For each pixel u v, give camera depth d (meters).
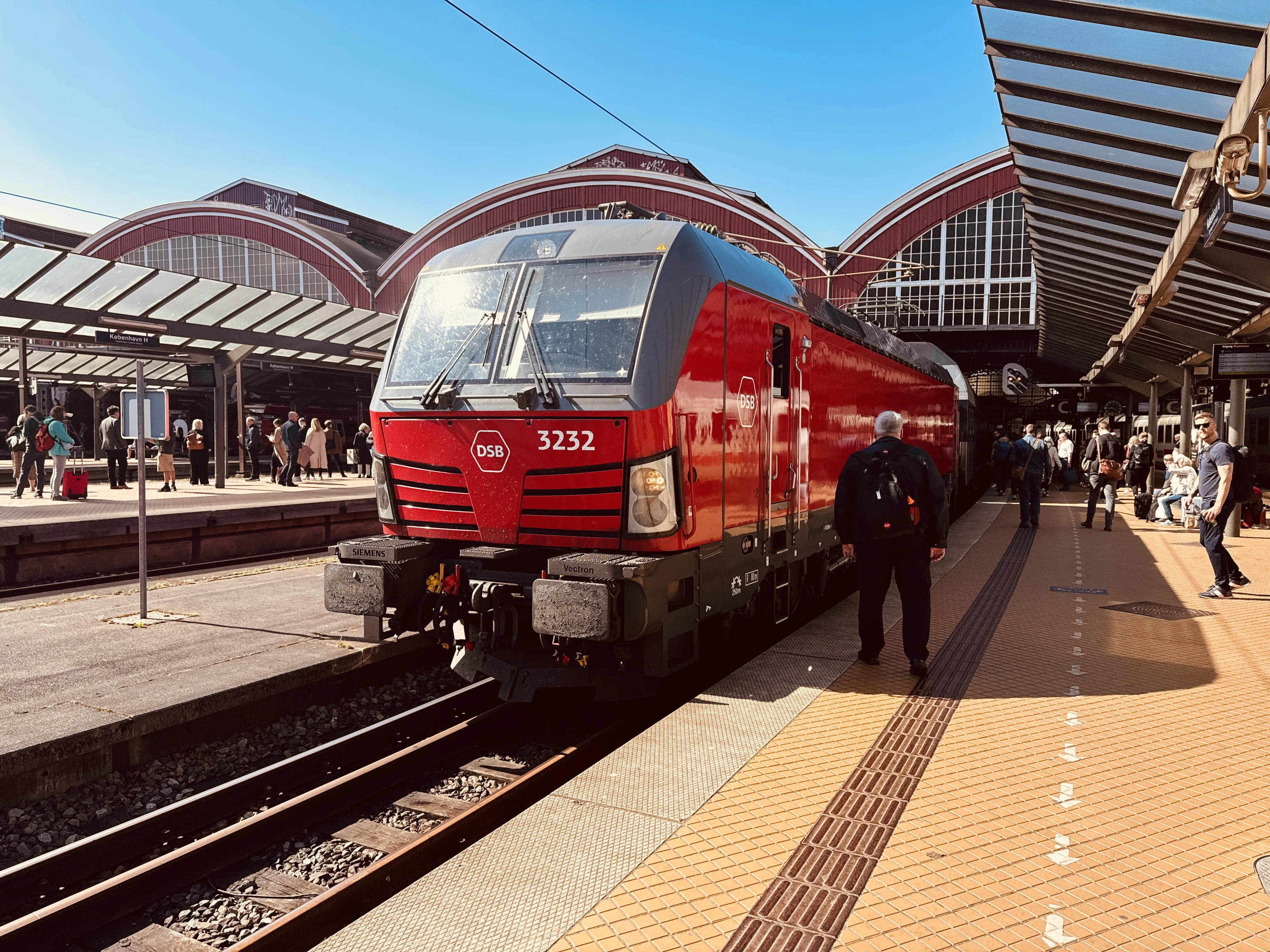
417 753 5.25
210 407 37.56
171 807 4.48
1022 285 33.06
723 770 4.12
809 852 3.32
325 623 7.55
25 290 14.47
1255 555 11.84
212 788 4.95
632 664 5.45
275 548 13.16
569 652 5.41
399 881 3.89
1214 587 8.66
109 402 31.02
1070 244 11.71
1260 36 5.29
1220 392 17.58
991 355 37.88
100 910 3.70
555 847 3.34
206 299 16.86
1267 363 11.29
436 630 5.90
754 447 6.41
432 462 5.80
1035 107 7.47
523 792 4.76
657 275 5.48
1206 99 6.33
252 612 7.99
